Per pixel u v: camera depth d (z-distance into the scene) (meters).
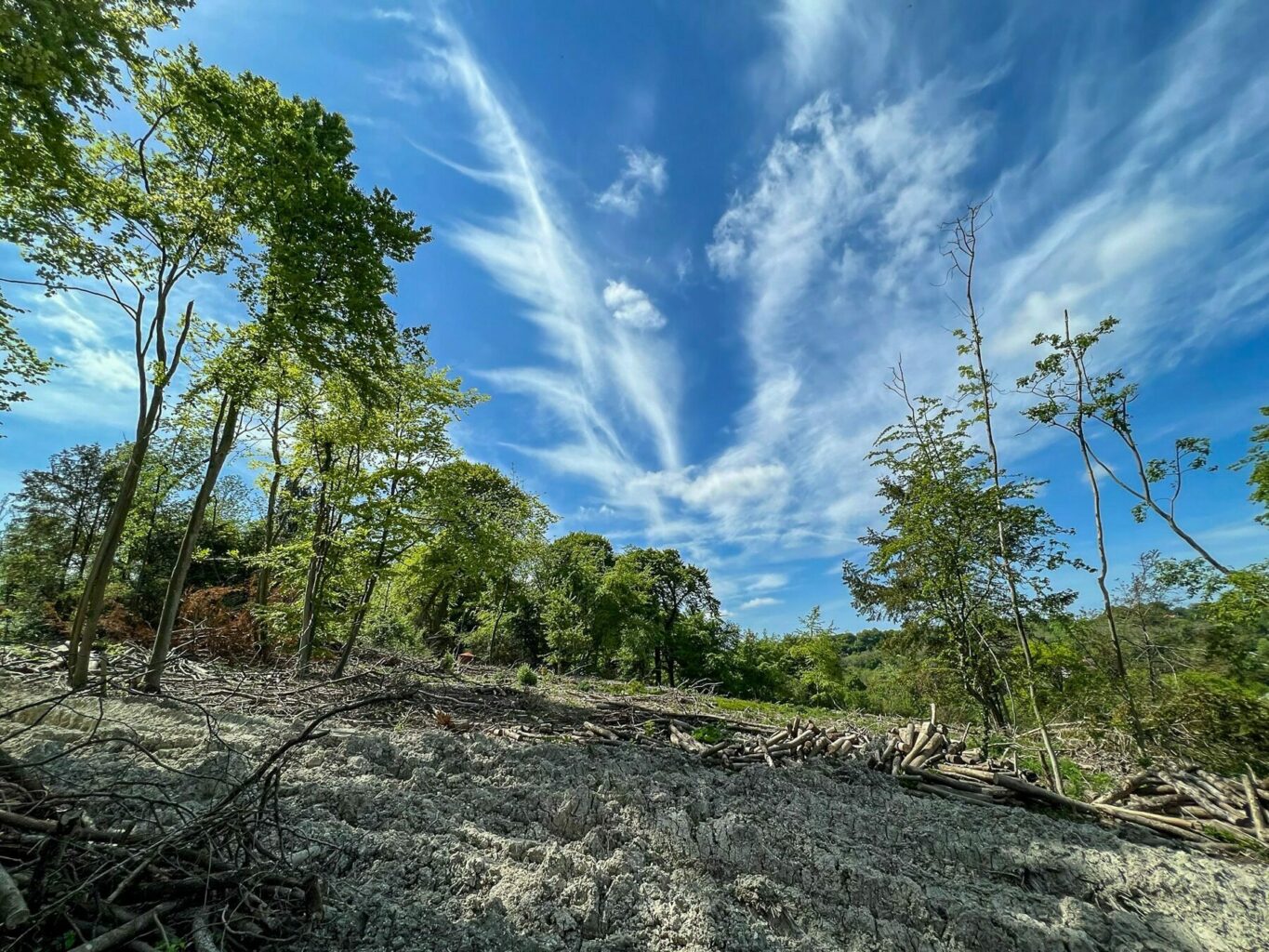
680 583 33.62
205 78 7.79
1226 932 4.21
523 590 24.23
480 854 3.96
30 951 2.25
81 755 4.47
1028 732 10.59
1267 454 9.62
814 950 3.53
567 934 3.32
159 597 18.42
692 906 3.75
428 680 12.77
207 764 4.55
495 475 23.53
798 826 5.25
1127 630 12.78
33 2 5.37
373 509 12.37
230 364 8.88
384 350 9.94
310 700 8.83
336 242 8.70
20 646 10.36
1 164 6.54
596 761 6.70
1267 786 7.30
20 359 8.22
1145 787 7.34
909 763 7.84
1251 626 9.68
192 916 2.60
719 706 14.72
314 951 2.78
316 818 4.17
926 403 11.37
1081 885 4.78
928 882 4.52
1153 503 10.16
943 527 10.84
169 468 18.86
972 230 10.24
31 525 19.62
